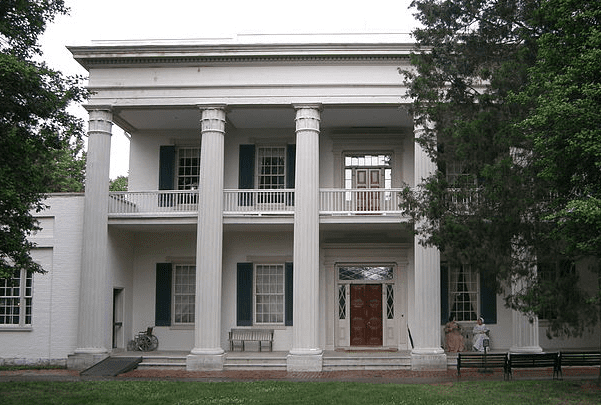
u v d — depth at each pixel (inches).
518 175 621.0
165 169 1066.1
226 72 922.7
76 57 922.7
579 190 583.5
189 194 1057.5
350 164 1054.4
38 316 956.6
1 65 517.3
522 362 731.4
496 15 674.8
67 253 960.9
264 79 917.2
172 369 882.8
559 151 548.4
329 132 1051.9
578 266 1002.1
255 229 1003.3
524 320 887.1
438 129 691.4
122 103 928.9
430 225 760.3
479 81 783.1
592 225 550.9
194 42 926.4
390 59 907.4
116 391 642.8
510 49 680.4
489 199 637.3
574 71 529.7
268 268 1046.4
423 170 882.1
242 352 986.7
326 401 576.4
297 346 867.4
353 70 911.7
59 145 600.1
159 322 1031.6
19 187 583.8
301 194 893.8
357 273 1035.3
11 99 555.5
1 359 950.4
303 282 876.6
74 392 637.3
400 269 1020.5
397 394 609.6
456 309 1011.3
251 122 1034.1
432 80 697.6
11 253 602.9
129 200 1056.8
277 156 1069.1
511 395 599.8
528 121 552.4
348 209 1018.7
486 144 637.3
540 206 628.7
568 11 550.6
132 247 1045.8
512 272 642.2
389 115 985.5
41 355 948.0
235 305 1031.6
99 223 922.7
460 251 653.3
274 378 785.6
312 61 913.5
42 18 607.2
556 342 1000.9
